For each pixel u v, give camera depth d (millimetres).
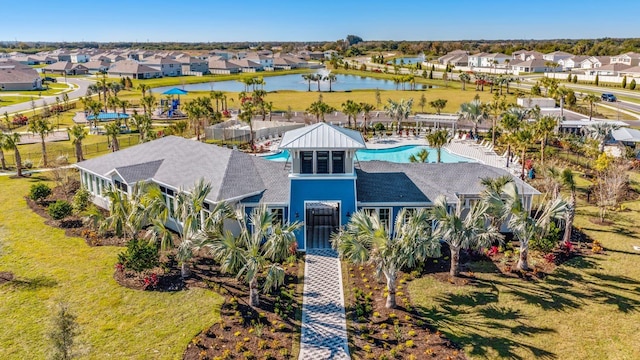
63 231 35219
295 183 31969
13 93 131625
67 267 29500
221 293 26250
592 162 52250
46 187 41750
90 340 22203
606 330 22906
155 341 22141
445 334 22609
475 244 29297
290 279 28062
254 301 24984
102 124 84562
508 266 29000
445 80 147875
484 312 24453
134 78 175250
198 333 22719
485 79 137625
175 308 24875
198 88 150625
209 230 26078
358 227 24500
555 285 27109
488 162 55625
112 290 26719
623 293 26188
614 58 168125
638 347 21672
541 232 28266
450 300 25609
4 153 61812
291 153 31594
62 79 171875
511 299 25656
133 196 32125
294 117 86125
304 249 32062
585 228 35500
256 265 23922
